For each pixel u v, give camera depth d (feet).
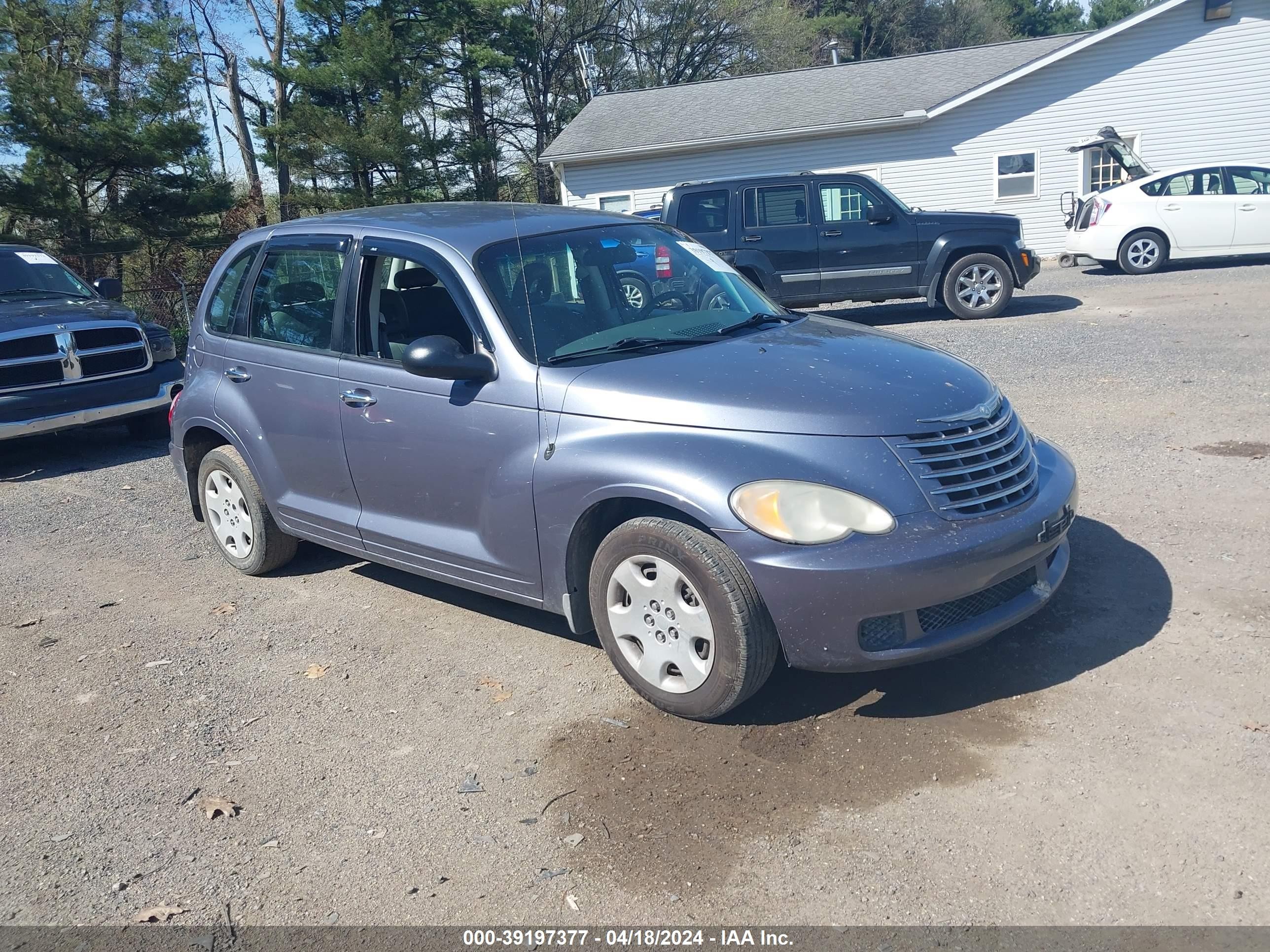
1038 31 224.53
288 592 18.89
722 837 10.81
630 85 147.54
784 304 45.57
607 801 11.60
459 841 11.12
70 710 14.85
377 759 12.92
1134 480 20.75
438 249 15.44
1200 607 14.93
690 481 12.22
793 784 11.61
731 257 45.01
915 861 10.21
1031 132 77.46
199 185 76.13
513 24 116.67
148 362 32.71
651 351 14.32
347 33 99.45
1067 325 40.37
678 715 13.02
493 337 14.44
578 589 13.93
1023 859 10.09
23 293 33.88
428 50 112.57
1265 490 19.51
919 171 79.66
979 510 12.33
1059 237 78.54
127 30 89.20
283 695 14.85
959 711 12.80
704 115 84.99
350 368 16.22
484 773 12.40
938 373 13.67
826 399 12.54
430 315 15.72
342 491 16.94
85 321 31.17
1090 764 11.46
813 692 13.55
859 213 44.86
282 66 105.81
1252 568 16.10
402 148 98.78
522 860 10.73
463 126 127.24
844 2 181.98
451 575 15.55
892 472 12.03
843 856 10.36
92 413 31.19
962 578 11.91
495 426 14.21
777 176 45.16
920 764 11.76
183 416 19.86
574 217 16.97
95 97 77.87
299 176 102.73
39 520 25.11
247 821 11.80
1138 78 75.10
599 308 15.30
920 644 12.05
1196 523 18.13
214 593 19.15
